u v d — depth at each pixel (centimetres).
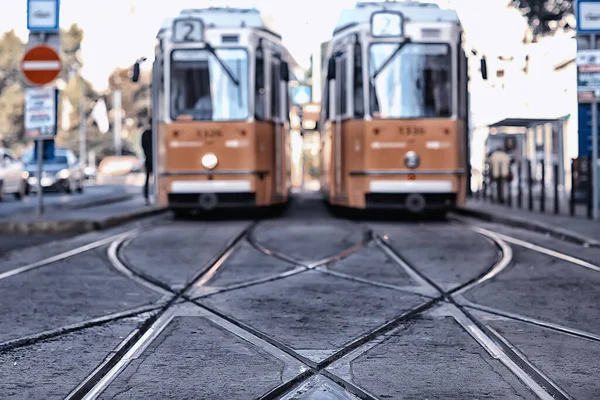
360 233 1457
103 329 690
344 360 588
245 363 579
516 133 2562
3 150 2933
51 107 1647
